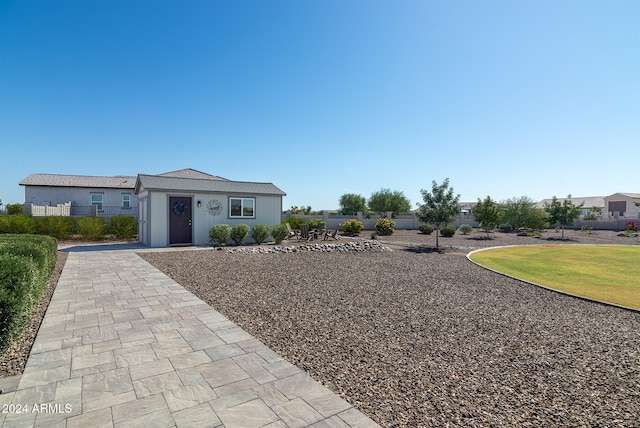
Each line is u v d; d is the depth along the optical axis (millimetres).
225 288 6625
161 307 5125
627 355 3697
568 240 22125
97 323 4312
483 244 19141
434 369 3213
